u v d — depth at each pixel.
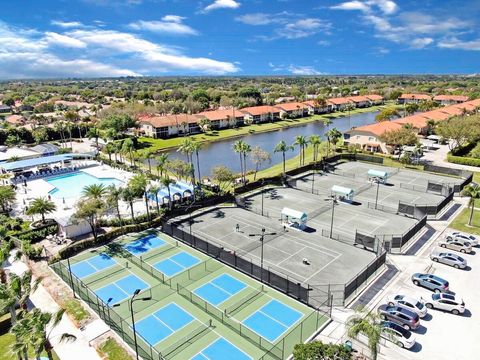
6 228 50.91
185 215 57.34
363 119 176.25
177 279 39.69
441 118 120.56
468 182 68.00
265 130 145.50
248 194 66.69
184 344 29.91
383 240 44.53
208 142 124.69
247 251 45.00
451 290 36.56
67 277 40.31
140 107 162.38
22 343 21.72
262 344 29.75
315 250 45.09
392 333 27.42
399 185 69.75
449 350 28.73
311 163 82.00
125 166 88.62
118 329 31.70
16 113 193.62
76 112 166.75
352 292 35.38
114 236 50.16
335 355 23.20
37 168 88.50
